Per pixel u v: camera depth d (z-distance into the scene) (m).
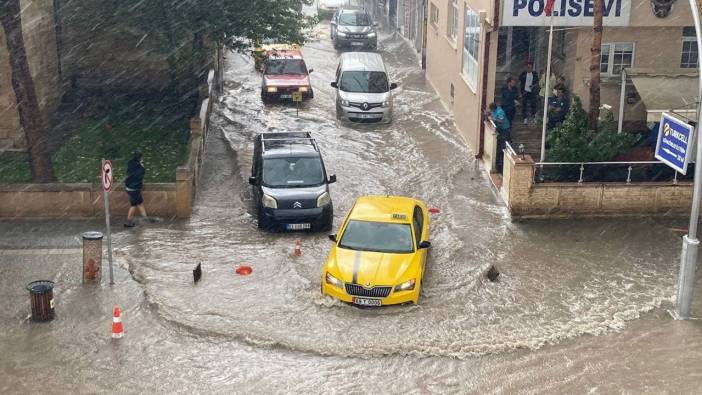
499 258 17.14
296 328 14.21
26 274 16.14
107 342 13.70
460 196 20.94
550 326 14.34
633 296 15.48
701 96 14.02
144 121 28.36
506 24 21.81
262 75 31.75
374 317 14.64
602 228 18.70
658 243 17.84
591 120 20.20
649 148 20.56
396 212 16.67
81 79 30.66
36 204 19.09
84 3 28.25
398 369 12.98
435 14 32.38
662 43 23.42
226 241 18.08
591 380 12.66
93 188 19.08
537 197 19.05
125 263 16.70
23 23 24.66
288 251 17.53
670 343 13.77
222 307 14.89
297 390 12.41
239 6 25.12
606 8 21.95
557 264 16.86
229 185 22.00
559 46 25.17
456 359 13.27
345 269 15.15
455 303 15.19
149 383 12.55
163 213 19.48
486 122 22.72
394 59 38.44
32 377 12.64
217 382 12.61
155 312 14.70
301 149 20.25
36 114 20.61
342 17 40.28
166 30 24.67
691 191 19.09
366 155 24.53
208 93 28.06
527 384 12.57
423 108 29.91
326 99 31.33
